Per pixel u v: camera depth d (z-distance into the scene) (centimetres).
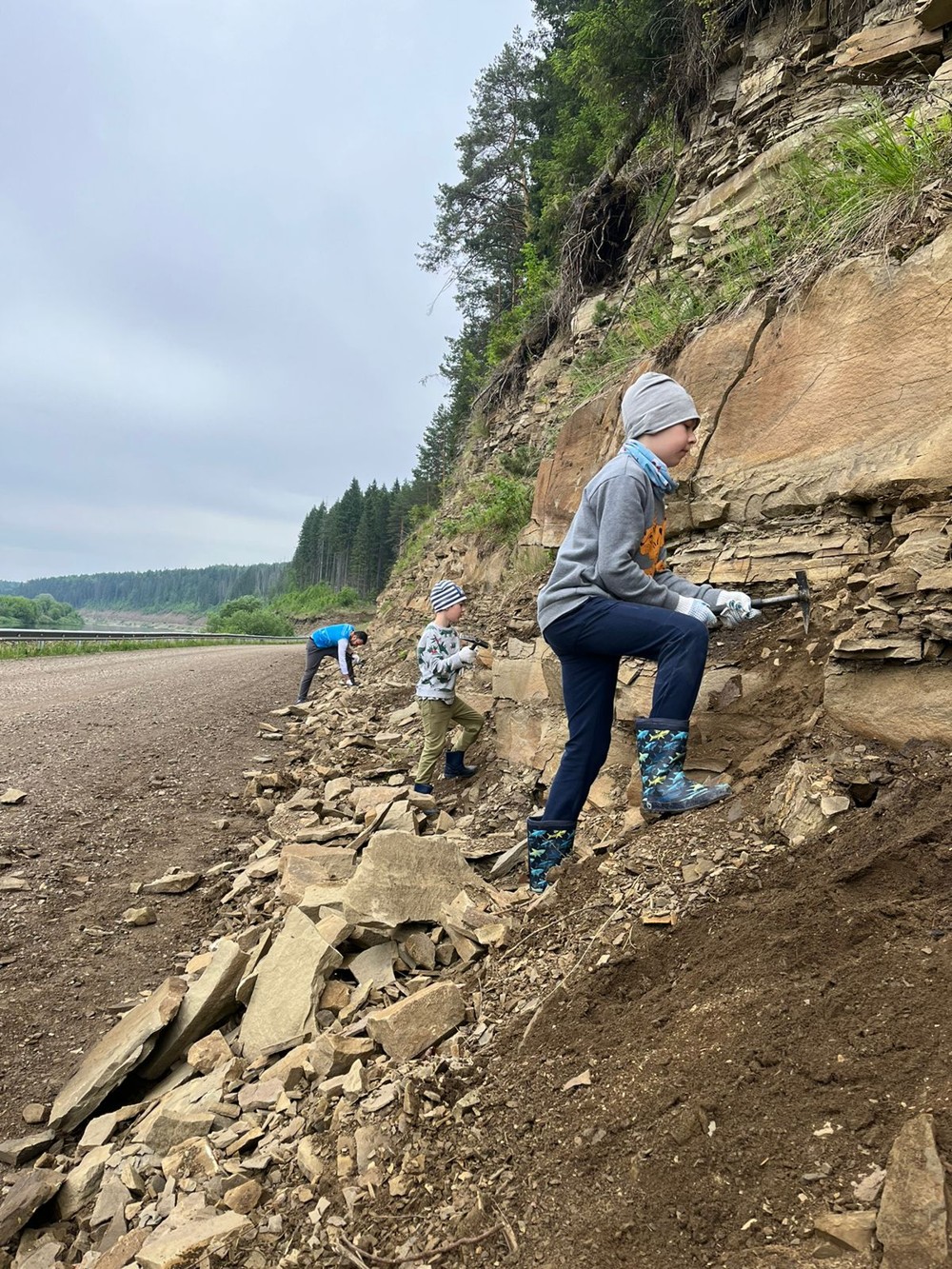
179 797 546
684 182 735
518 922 279
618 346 628
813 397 342
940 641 236
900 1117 133
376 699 791
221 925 363
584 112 1097
